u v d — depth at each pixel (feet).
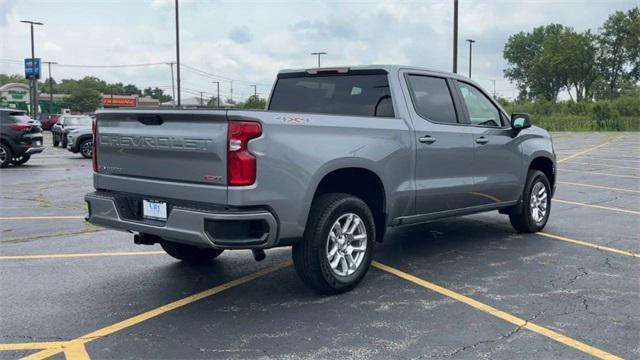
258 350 13.30
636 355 12.99
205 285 18.37
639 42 328.08
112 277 19.21
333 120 16.67
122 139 16.97
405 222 19.49
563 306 16.21
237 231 14.58
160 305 16.43
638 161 66.69
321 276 16.47
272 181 14.94
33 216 30.89
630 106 229.45
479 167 22.02
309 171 15.69
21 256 22.04
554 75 341.82
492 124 23.35
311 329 14.55
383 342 13.70
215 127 14.74
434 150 19.85
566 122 203.10
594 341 13.76
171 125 15.66
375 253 22.41
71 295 17.31
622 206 33.91
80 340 13.92
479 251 22.67
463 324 14.84
